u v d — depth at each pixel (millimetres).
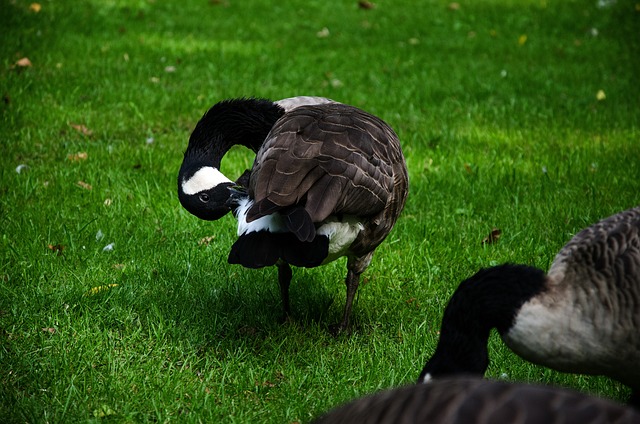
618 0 26156
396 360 8109
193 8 24719
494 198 11977
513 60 20219
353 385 7742
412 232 10938
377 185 7480
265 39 21703
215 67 18375
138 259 9945
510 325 6070
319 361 8141
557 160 13516
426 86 17594
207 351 8234
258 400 7535
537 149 14055
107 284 9328
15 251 9789
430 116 15703
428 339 8477
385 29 23438
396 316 9094
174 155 13234
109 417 7086
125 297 9023
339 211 7258
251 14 24516
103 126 14312
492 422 3867
